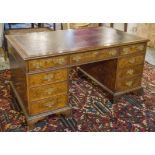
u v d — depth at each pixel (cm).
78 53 225
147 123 242
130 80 280
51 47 226
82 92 302
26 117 227
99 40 257
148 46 498
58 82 226
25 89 218
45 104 228
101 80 297
